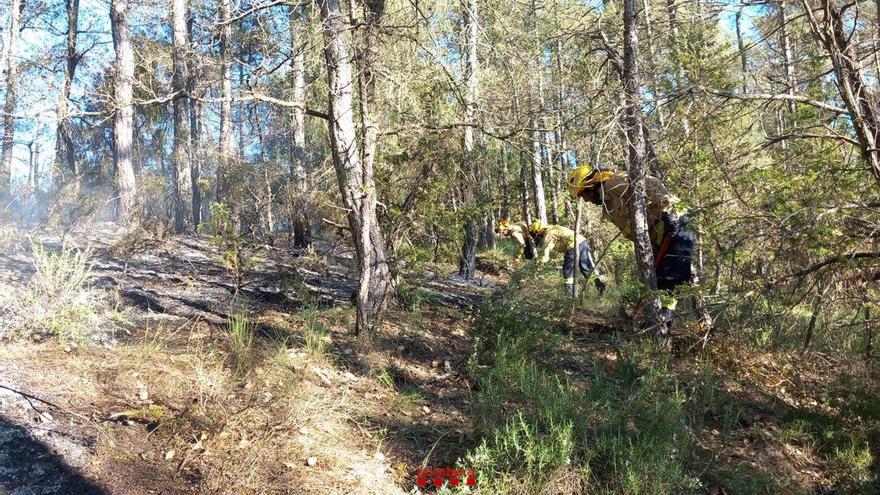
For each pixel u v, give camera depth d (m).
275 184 10.42
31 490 2.91
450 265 9.69
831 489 4.56
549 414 4.09
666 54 6.25
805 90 5.41
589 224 11.23
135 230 8.34
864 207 4.67
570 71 6.73
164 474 3.25
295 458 3.60
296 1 5.91
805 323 7.01
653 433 4.35
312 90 7.28
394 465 3.84
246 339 4.91
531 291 6.18
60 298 4.50
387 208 7.07
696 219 5.92
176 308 5.70
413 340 5.76
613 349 6.26
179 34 9.06
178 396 3.98
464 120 7.02
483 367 5.27
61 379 3.88
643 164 5.87
